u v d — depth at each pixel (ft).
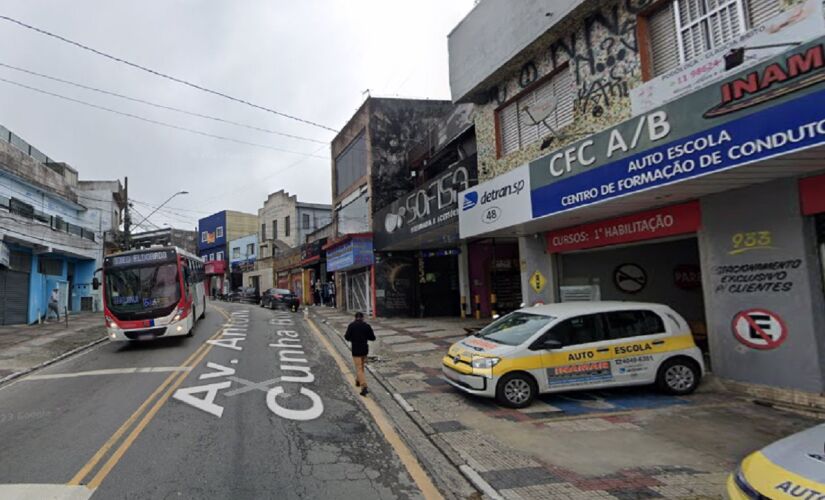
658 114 23.63
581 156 28.66
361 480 16.51
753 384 24.99
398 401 26.50
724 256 26.40
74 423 22.77
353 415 24.25
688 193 26.17
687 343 26.61
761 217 24.49
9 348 46.11
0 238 60.29
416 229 59.26
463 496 15.38
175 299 46.01
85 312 94.43
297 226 140.46
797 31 21.40
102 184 108.78
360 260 75.92
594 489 15.11
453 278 77.66
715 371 27.14
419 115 83.30
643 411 23.47
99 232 102.27
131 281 45.50
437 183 53.36
